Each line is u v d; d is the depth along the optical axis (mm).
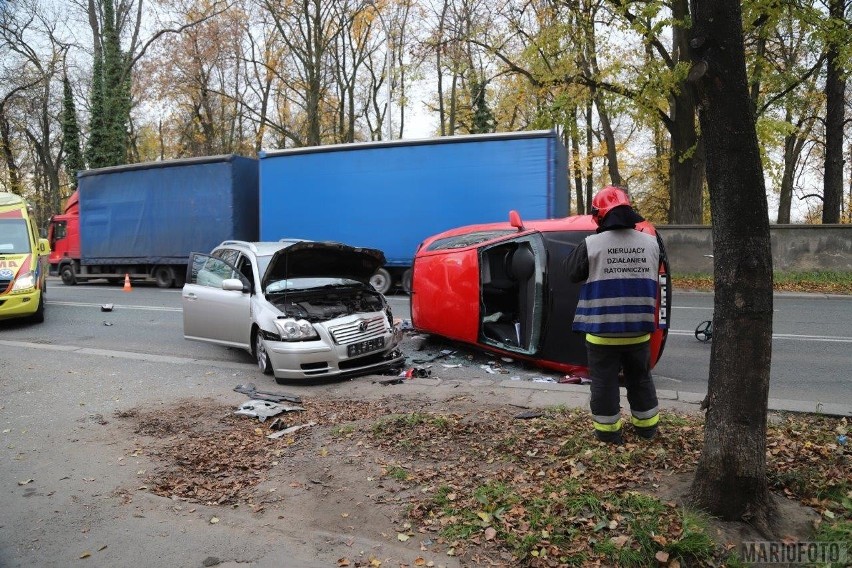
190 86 33250
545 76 20312
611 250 4523
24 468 5020
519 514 3783
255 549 3684
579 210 34438
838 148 21219
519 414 5590
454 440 5027
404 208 15953
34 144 44875
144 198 20781
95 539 3863
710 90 3377
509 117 32625
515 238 7793
